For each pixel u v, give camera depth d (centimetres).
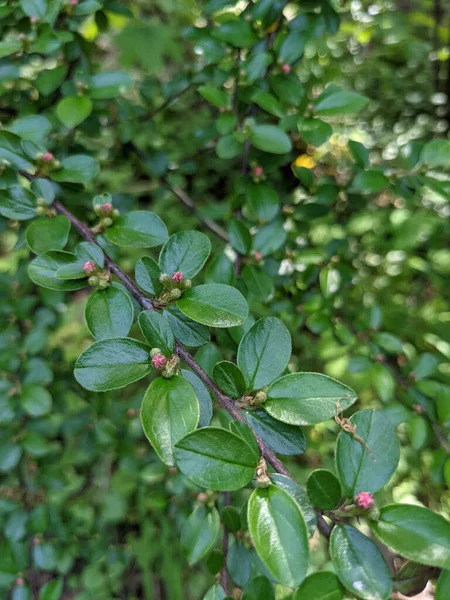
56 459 27
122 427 27
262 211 19
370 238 35
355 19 33
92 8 19
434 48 39
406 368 22
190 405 10
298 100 19
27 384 22
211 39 20
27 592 21
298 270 24
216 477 9
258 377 11
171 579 28
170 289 12
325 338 28
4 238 35
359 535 10
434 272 35
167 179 29
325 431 32
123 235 14
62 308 27
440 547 9
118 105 24
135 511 34
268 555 9
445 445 19
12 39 19
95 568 29
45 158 16
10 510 24
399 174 20
